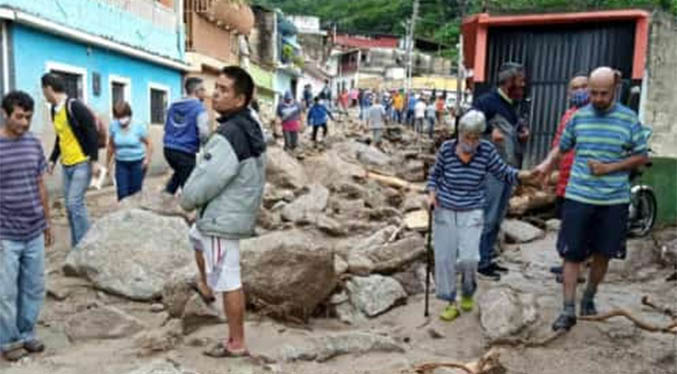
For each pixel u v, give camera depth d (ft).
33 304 15.83
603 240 16.85
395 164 50.16
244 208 14.14
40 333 17.38
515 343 16.70
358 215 31.14
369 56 206.59
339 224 28.43
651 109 41.93
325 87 168.45
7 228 14.99
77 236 23.15
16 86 34.12
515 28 32.89
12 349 15.56
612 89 16.17
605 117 16.44
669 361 15.46
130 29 48.57
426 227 26.71
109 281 20.27
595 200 16.47
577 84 20.65
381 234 25.75
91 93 42.57
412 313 19.58
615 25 30.83
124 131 28.04
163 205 26.27
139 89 50.85
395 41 227.40
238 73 13.83
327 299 19.83
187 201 13.89
